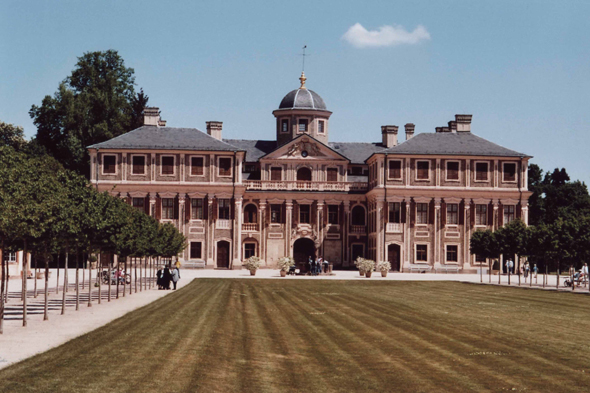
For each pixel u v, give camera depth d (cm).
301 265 9288
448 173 9669
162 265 9275
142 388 1805
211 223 9644
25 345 2436
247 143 11169
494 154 9662
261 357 2375
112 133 10638
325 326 3256
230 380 1977
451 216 9681
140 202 9550
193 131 9994
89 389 1767
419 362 2327
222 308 3984
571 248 6216
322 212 10269
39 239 3164
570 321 3478
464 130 10138
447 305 4391
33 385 1789
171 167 9594
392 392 1906
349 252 10275
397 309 4103
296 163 10512
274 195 10181
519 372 2158
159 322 3170
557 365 2267
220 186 9625
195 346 2470
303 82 11375
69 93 10575
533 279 8312
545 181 13688
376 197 9619
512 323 3384
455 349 2581
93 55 11156
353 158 10962
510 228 7125
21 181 3011
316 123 10975
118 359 2169
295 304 4400
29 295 4966
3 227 2794
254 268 8369
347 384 1995
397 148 9669
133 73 11394
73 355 2220
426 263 9644
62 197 3441
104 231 4169
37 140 10750
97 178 9481
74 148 10369
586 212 12088
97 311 3741
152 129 9900
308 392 1892
